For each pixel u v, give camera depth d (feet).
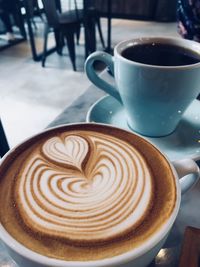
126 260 0.30
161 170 0.42
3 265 0.42
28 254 0.30
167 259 0.44
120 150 0.47
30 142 0.48
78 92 3.34
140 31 5.89
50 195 0.39
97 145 0.48
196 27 1.05
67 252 0.31
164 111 0.63
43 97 3.22
